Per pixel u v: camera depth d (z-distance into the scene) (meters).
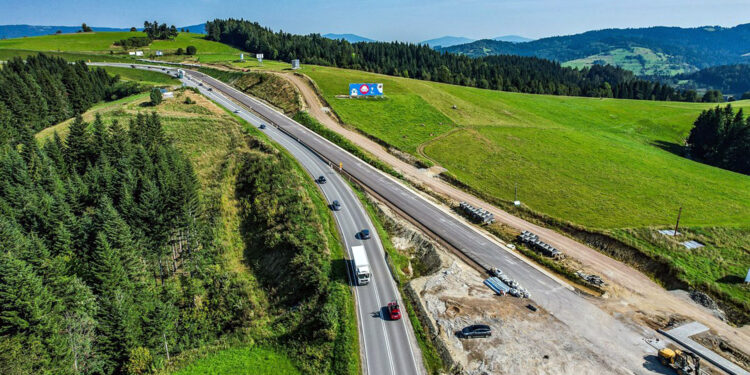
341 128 109.44
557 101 168.75
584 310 47.91
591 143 113.94
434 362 40.47
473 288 51.81
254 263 60.72
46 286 41.28
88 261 50.19
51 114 111.50
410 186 81.94
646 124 145.50
